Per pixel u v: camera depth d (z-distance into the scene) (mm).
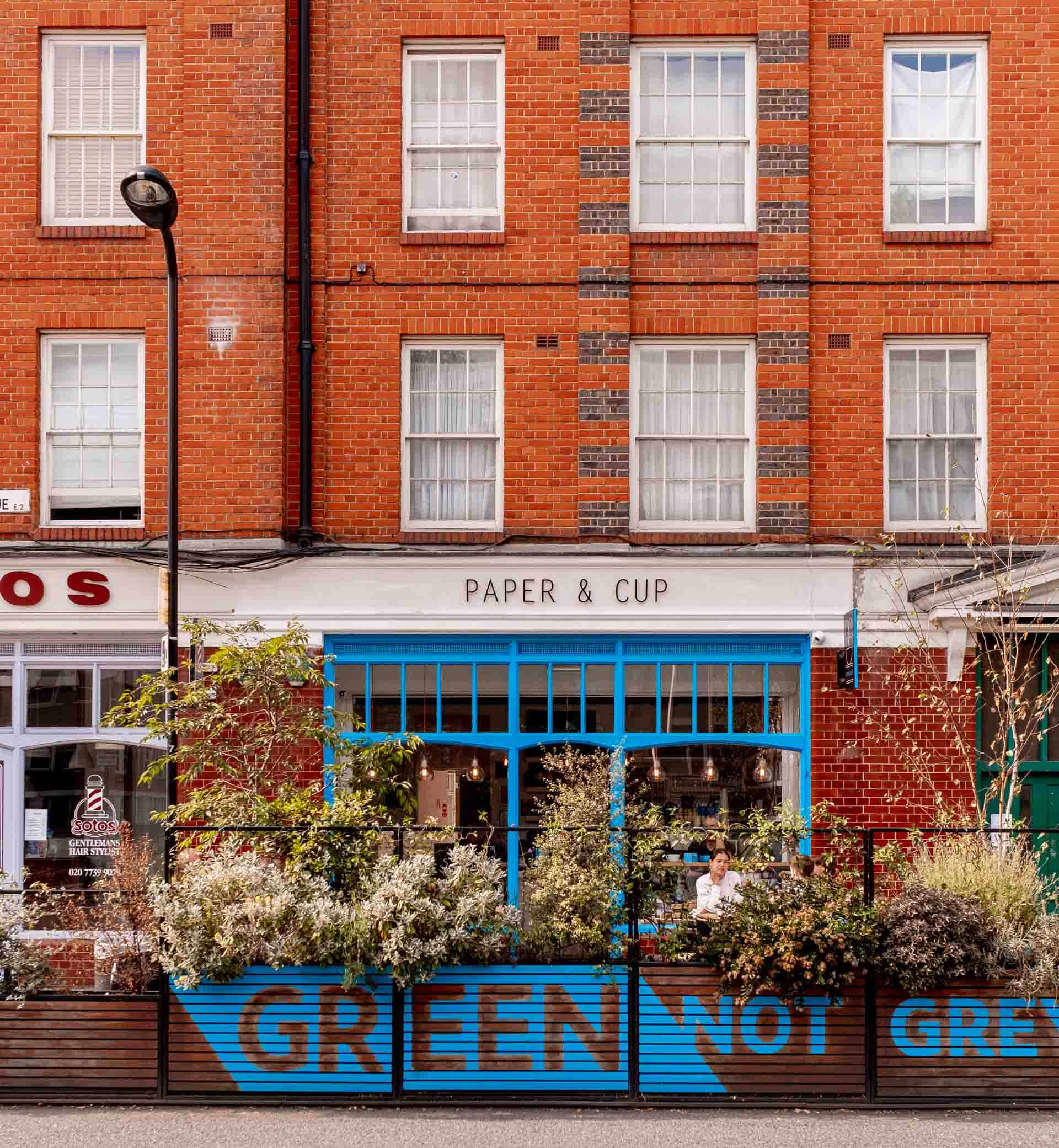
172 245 12094
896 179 15281
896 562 14672
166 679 11969
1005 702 14531
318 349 15023
